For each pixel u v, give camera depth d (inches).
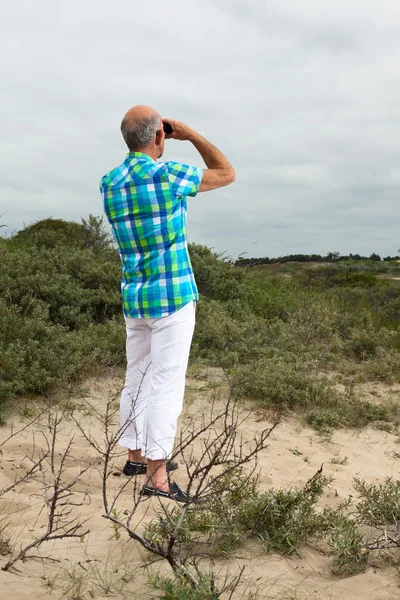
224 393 238.1
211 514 123.6
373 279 649.0
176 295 139.8
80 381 235.5
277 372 246.8
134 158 139.1
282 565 112.1
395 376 290.5
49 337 252.5
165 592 95.2
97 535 118.1
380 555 116.2
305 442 201.3
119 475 155.9
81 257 352.2
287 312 398.0
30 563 104.0
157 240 137.8
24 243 446.6
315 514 127.5
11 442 175.3
